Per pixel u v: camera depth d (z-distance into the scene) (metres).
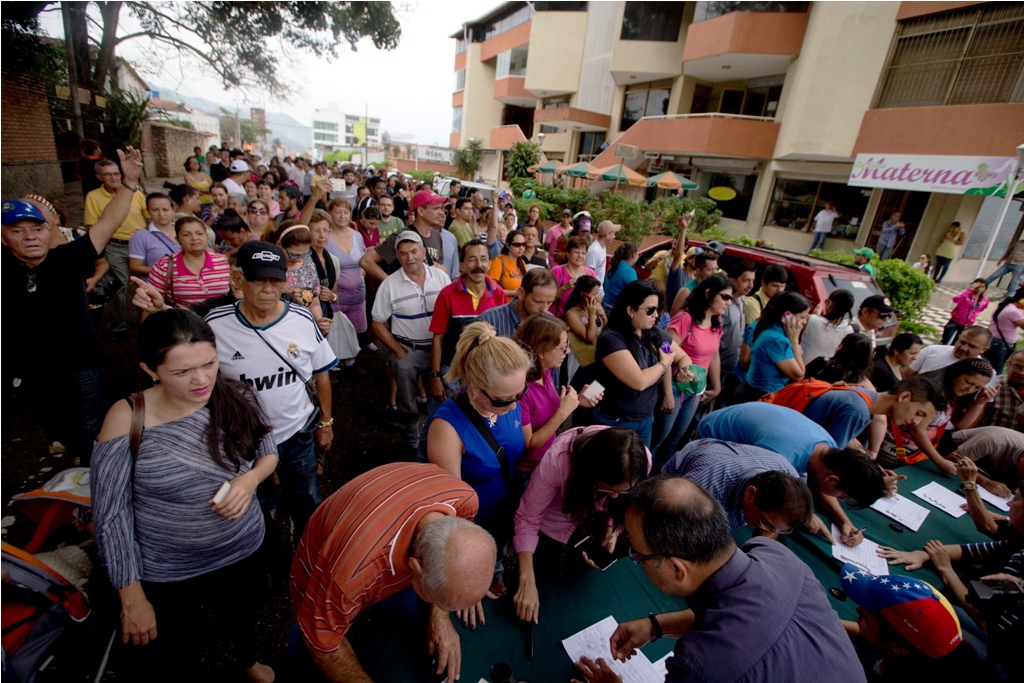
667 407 3.23
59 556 1.69
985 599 1.94
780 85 14.44
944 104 9.74
